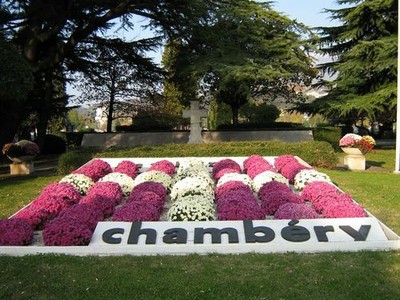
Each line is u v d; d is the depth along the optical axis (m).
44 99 20.28
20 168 13.85
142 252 5.23
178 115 29.95
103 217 6.46
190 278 4.47
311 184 7.65
